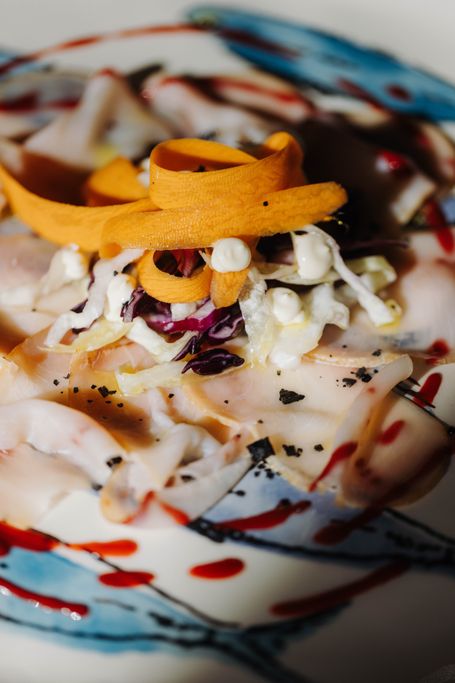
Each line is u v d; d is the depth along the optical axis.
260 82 0.38
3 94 0.38
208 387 0.30
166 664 0.25
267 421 0.29
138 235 0.29
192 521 0.28
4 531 0.27
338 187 0.30
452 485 0.28
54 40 0.40
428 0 0.39
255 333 0.30
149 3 0.41
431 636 0.25
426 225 0.34
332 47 0.39
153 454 0.28
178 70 0.39
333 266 0.31
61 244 0.33
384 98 0.38
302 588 0.26
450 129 0.37
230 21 0.40
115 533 0.27
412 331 0.31
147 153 0.36
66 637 0.25
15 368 0.30
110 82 0.37
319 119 0.37
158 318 0.30
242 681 0.25
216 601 0.26
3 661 0.25
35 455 0.28
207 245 0.29
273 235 0.31
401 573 0.26
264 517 0.28
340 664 0.25
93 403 0.29
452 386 0.30
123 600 0.26
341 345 0.30
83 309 0.31
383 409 0.29
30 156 0.35
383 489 0.28
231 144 0.34
